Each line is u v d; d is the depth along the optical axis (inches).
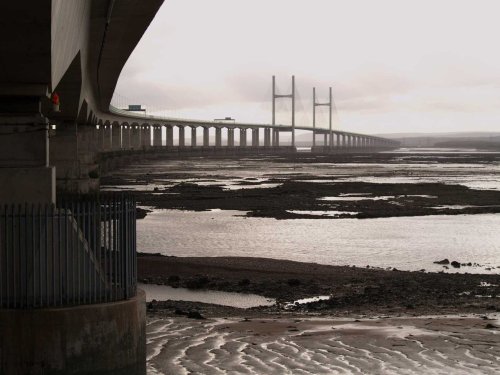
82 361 495.2
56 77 743.1
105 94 3080.7
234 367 571.8
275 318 841.5
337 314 880.9
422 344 650.2
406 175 4783.5
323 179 4279.0
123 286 526.9
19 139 611.8
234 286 1117.1
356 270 1261.1
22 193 582.9
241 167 6225.4
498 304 957.2
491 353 614.2
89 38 1411.2
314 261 1412.4
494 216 2279.8
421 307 935.0
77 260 513.7
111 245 531.2
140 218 2191.2
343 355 611.2
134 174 4896.7
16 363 487.2
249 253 1515.7
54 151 2719.0
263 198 2898.6
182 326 759.7
